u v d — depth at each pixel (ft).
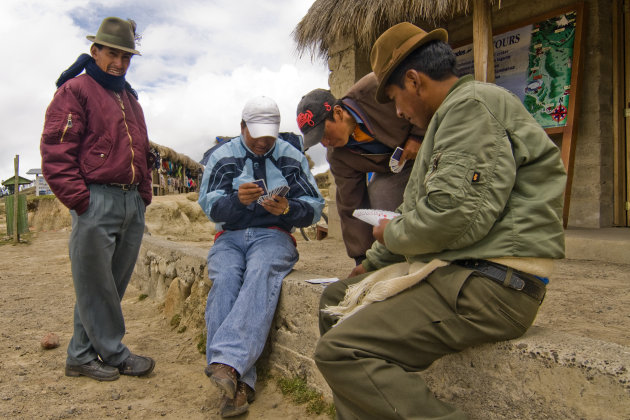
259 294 8.31
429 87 5.23
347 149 8.57
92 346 8.96
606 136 16.76
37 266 22.72
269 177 9.52
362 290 5.50
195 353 10.33
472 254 4.66
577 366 4.37
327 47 21.26
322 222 27.66
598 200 16.65
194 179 104.12
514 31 17.95
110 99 8.44
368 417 4.80
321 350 4.97
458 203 4.37
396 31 5.36
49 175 7.88
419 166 5.08
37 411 7.58
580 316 8.43
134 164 8.71
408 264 5.46
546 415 4.60
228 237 9.45
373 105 7.86
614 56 16.87
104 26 8.22
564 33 16.65
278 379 8.74
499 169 4.42
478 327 4.65
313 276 8.96
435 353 4.91
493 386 5.02
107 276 8.58
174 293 12.57
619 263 13.41
